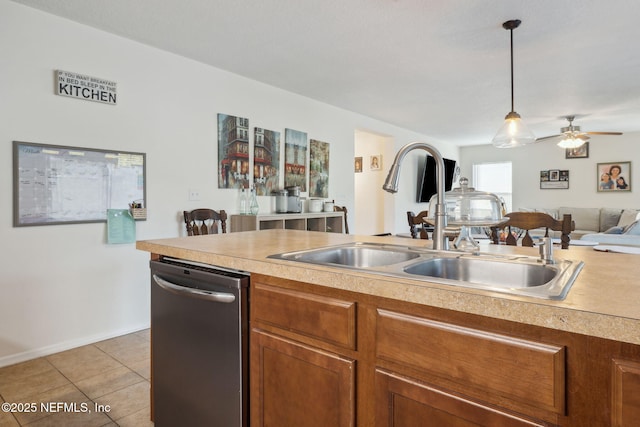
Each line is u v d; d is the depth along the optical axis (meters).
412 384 0.92
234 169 3.69
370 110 5.19
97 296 2.77
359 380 1.03
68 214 2.60
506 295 0.80
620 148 6.90
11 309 2.38
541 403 0.74
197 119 3.38
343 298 1.05
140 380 2.19
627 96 4.46
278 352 1.21
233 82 3.67
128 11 2.48
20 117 2.39
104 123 2.78
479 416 0.82
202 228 3.34
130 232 2.92
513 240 2.22
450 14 2.50
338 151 5.03
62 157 2.57
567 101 4.69
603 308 0.71
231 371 1.31
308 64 3.43
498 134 3.10
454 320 0.86
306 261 1.24
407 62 3.37
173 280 1.52
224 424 1.34
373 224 7.06
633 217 5.98
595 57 3.25
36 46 2.45
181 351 1.49
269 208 4.04
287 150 4.26
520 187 7.96
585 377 0.71
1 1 2.31
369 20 2.60
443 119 5.79
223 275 1.34
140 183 2.98
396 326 0.95
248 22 2.63
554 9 2.42
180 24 2.67
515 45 2.99
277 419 1.22
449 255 1.36
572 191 7.38
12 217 2.37
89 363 2.41
